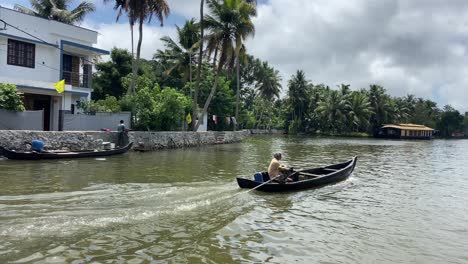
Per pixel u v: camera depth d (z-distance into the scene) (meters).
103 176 13.67
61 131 19.55
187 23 38.19
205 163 19.06
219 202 10.24
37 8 37.22
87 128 22.05
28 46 23.03
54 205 9.24
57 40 24.39
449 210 10.77
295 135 74.19
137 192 10.99
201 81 41.25
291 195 11.76
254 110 75.00
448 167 22.44
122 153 21.02
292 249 7.11
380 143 51.84
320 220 9.17
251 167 18.30
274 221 8.88
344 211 10.17
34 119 18.31
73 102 25.61
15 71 22.41
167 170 15.91
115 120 23.33
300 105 80.00
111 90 39.47
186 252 6.68
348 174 15.90
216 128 42.44
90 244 6.82
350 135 78.62
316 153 29.86
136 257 6.35
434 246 7.63
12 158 16.39
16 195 10.19
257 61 70.56
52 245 6.69
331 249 7.21
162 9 29.27
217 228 8.09
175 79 46.09
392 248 7.43
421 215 10.09
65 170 14.55
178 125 29.50
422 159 27.86
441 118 102.19
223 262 6.32
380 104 82.56
